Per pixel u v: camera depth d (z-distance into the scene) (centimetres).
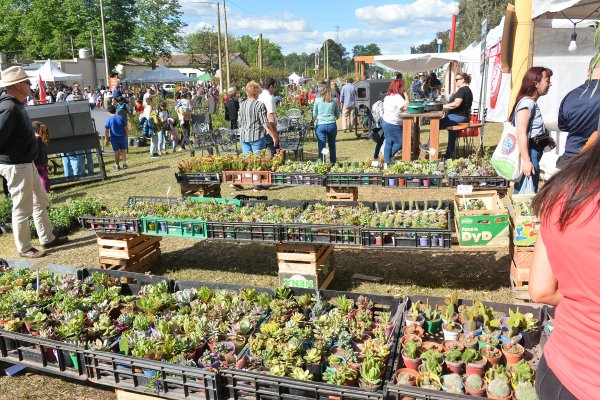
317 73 6081
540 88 466
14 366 377
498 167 495
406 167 639
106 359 318
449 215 471
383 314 353
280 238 464
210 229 488
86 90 2970
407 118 966
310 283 468
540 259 166
